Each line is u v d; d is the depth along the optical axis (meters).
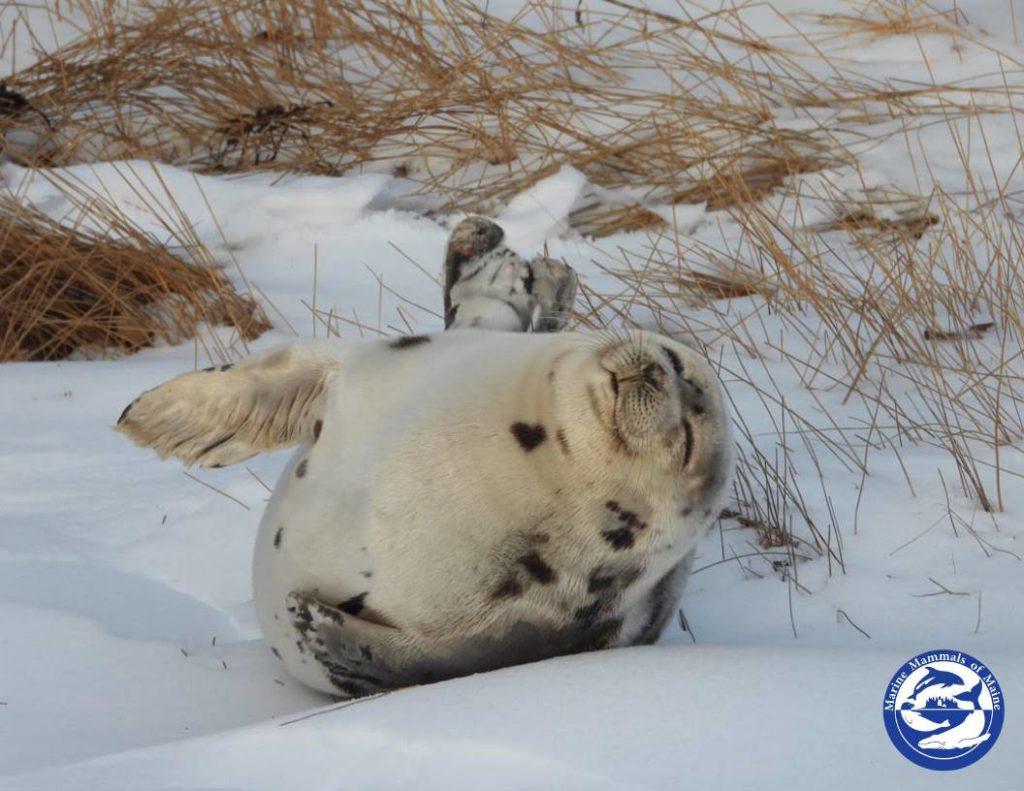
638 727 6.85
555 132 22.48
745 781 6.30
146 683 9.72
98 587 11.42
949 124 20.72
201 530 12.47
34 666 9.88
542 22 25.14
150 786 7.08
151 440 9.69
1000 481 13.04
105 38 23.22
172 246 19.44
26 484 13.57
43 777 7.31
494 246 11.74
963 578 11.16
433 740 7.02
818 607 10.84
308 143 22.03
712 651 8.00
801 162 21.56
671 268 19.08
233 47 23.02
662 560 8.34
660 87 23.56
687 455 7.95
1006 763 6.35
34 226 18.92
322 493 8.70
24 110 21.72
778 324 17.44
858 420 14.62
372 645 8.45
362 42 23.42
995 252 17.62
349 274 19.41
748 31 25.52
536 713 7.14
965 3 27.00
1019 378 15.00
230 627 10.95
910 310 17.02
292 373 9.27
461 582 8.17
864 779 6.25
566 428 7.74
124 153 21.38
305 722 7.54
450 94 22.47
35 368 17.00
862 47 25.23
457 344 9.03
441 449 8.19
